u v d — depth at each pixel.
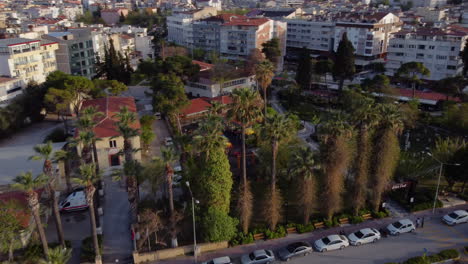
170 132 84.94
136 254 43.44
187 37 194.25
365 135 49.69
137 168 49.03
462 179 56.12
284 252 44.16
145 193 58.50
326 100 111.06
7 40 103.06
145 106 103.81
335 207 50.34
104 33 160.50
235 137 79.62
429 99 102.06
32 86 94.88
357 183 50.75
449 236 48.59
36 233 45.25
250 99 46.78
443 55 120.38
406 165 64.81
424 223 51.53
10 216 41.44
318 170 50.94
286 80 128.12
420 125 90.25
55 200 42.44
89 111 55.84
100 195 57.53
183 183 51.72
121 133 52.31
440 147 63.47
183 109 88.06
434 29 129.38
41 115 94.69
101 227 49.38
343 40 109.88
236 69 119.75
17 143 80.38
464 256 44.56
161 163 47.09
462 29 136.12
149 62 112.56
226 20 175.50
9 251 41.62
